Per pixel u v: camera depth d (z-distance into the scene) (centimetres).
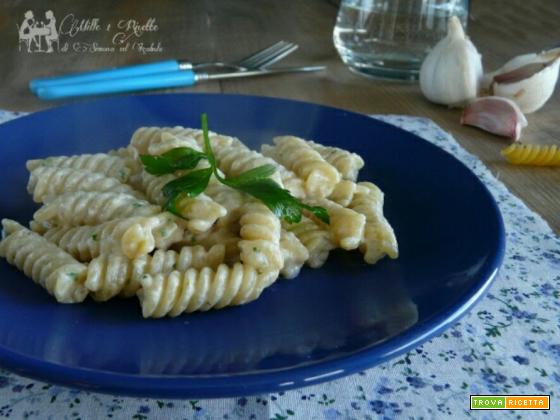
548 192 32
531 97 40
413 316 19
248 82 43
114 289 19
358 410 18
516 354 21
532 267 25
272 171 23
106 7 59
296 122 31
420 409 18
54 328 18
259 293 20
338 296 21
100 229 21
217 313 20
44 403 18
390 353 17
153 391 15
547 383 20
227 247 22
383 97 43
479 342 21
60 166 25
